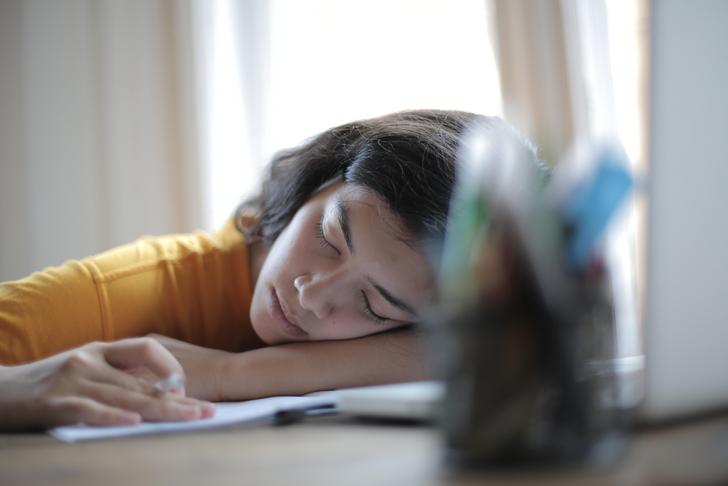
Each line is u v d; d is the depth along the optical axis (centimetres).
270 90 220
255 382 96
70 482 41
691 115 47
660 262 47
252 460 45
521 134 66
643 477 36
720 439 44
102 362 70
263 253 123
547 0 235
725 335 50
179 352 100
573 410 41
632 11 224
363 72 227
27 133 204
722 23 49
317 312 101
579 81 231
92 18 211
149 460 47
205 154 213
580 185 41
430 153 100
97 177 208
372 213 99
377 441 50
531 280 40
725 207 49
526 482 36
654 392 47
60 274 106
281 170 127
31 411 64
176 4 215
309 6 225
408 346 101
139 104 212
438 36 231
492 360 40
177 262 119
